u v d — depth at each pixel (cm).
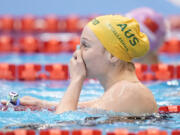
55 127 842
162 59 2028
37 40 2209
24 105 1040
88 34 938
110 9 2894
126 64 966
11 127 846
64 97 934
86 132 806
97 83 1451
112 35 925
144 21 1564
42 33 2558
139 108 914
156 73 1568
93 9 2894
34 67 1575
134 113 909
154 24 1567
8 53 2150
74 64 955
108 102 915
